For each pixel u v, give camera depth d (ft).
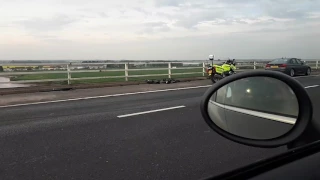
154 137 17.51
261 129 6.47
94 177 11.78
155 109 26.71
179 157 14.12
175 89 43.83
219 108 7.08
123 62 53.42
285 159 5.60
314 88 41.86
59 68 48.73
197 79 60.39
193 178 11.76
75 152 14.74
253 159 13.82
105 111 25.75
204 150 15.16
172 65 64.28
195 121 21.81
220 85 7.10
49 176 11.84
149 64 57.82
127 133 18.37
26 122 21.36
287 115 6.12
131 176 11.91
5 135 17.78
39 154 14.40
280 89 6.27
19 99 33.27
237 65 76.02
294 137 5.89
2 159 13.70
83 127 19.85
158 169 12.64
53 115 23.99
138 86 47.96
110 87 46.32
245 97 6.78
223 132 6.69
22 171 12.32
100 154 14.47
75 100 32.63
